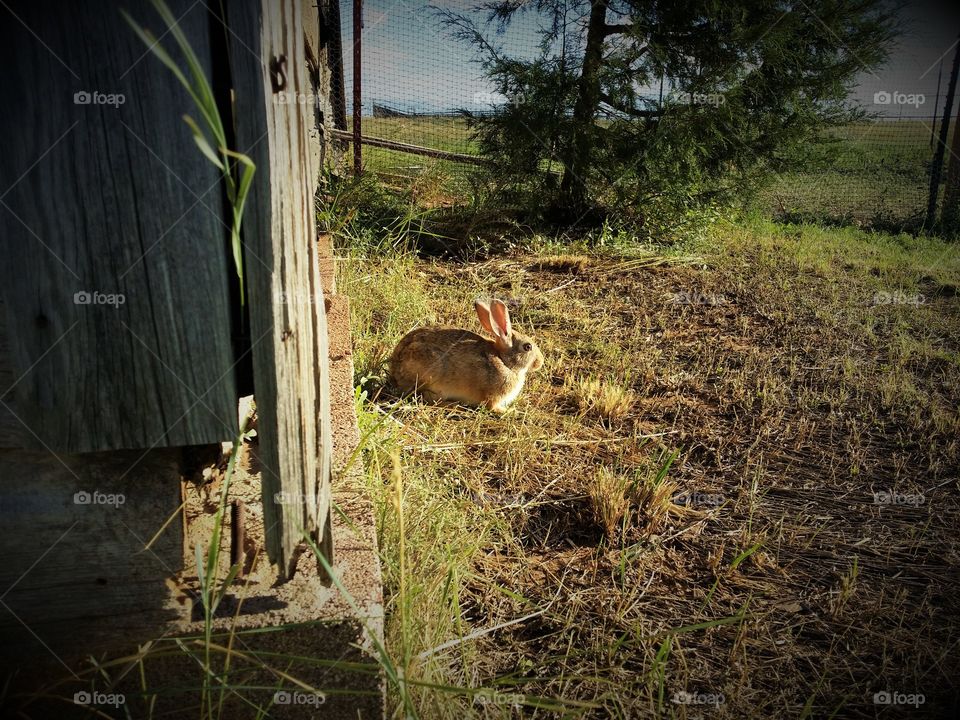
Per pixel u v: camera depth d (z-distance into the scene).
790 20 9.11
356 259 7.14
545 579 3.49
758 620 3.31
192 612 2.10
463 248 9.15
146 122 1.56
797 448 4.93
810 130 9.91
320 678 2.11
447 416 4.96
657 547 3.79
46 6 1.47
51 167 1.56
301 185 1.97
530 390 5.58
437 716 2.41
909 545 3.94
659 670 2.78
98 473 1.95
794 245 10.20
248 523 2.46
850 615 3.37
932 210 12.45
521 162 9.85
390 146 12.05
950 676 3.03
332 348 4.37
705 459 4.73
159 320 1.70
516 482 4.27
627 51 9.38
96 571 2.04
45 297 1.65
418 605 2.77
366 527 2.60
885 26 9.50
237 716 2.11
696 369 6.18
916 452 4.95
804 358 6.50
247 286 1.64
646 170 9.36
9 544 1.97
